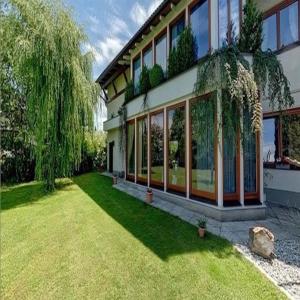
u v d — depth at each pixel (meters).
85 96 13.09
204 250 5.37
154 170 11.40
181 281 4.30
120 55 15.59
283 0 9.20
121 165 17.64
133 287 4.18
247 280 4.28
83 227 7.21
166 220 7.48
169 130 10.09
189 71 8.47
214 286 4.13
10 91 15.15
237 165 7.39
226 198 7.42
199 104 7.97
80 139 13.73
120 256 5.26
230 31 7.84
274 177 9.59
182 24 9.92
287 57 8.66
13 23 11.95
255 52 7.34
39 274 4.67
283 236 6.08
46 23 11.49
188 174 8.71
